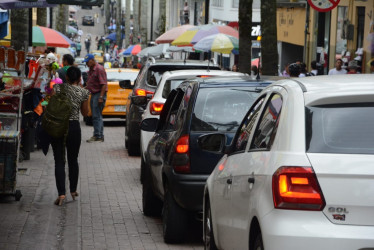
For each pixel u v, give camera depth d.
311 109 7.00
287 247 6.52
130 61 85.94
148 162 13.81
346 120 6.87
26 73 22.88
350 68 28.56
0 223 12.98
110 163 22.05
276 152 7.00
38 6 20.98
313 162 6.62
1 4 20.45
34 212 14.02
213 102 11.62
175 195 11.33
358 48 32.00
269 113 7.90
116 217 14.12
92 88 27.33
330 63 36.19
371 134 6.77
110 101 35.12
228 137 11.23
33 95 19.91
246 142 8.51
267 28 24.53
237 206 8.01
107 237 12.46
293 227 6.54
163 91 18.86
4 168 14.75
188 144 11.27
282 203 6.62
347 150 6.68
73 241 12.02
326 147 6.73
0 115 15.33
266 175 7.01
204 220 10.24
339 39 34.88
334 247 6.44
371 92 6.94
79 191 16.83
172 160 11.45
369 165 6.55
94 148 25.84
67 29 100.06
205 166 11.23
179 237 11.81
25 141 20.72
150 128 14.70
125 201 15.80
